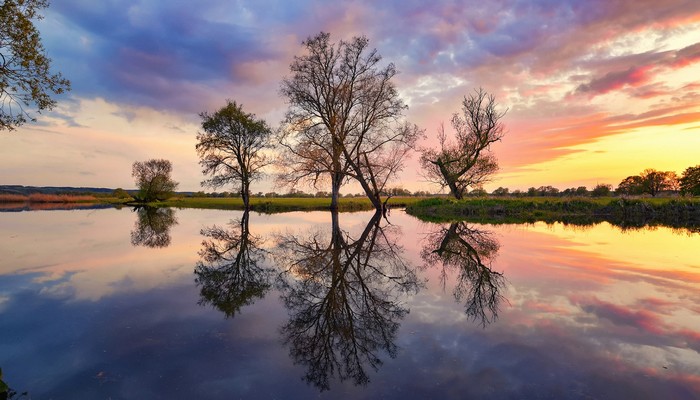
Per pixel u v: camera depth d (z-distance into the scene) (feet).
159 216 104.73
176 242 50.93
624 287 24.71
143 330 18.01
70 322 18.95
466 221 83.15
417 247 45.78
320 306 22.17
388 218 96.37
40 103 35.53
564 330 17.30
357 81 101.35
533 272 29.66
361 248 45.65
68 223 78.89
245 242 51.47
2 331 17.71
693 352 14.82
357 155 105.09
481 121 121.70
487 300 22.48
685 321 18.28
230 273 31.50
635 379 12.78
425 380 13.03
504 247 42.91
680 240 47.67
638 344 15.61
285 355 15.28
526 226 69.26
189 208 156.35
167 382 13.03
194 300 23.30
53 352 15.43
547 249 41.09
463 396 11.94
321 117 102.37
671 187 234.79
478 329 17.72
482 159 126.52
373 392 12.29
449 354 15.05
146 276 29.99
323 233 62.34
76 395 12.21
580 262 33.47
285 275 30.91
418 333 17.44
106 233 60.64
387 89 100.94
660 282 25.96
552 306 20.93
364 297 24.00
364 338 17.01
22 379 13.21
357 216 105.81
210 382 13.04
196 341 16.70
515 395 11.93
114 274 30.58
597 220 82.02
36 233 59.82
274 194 313.73
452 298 23.25
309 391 12.43
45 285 26.61
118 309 21.25
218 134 136.56
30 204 201.98
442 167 129.49
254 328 18.43
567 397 11.75
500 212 100.07
